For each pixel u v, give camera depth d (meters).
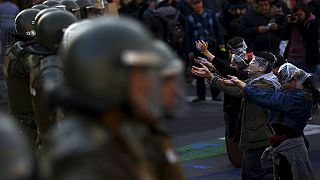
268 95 7.05
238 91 7.71
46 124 5.27
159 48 2.63
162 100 2.66
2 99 14.82
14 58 6.23
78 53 2.51
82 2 7.47
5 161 2.31
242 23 14.42
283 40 14.38
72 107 2.61
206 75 7.99
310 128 12.72
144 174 2.59
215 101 16.61
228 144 9.88
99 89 2.50
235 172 9.75
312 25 13.88
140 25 2.64
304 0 15.23
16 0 19.38
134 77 2.52
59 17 5.26
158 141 2.99
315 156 10.62
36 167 2.58
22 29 6.47
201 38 16.16
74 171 2.41
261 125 7.61
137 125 2.65
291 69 7.14
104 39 2.49
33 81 5.29
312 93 7.21
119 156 2.52
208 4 20.64
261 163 7.61
